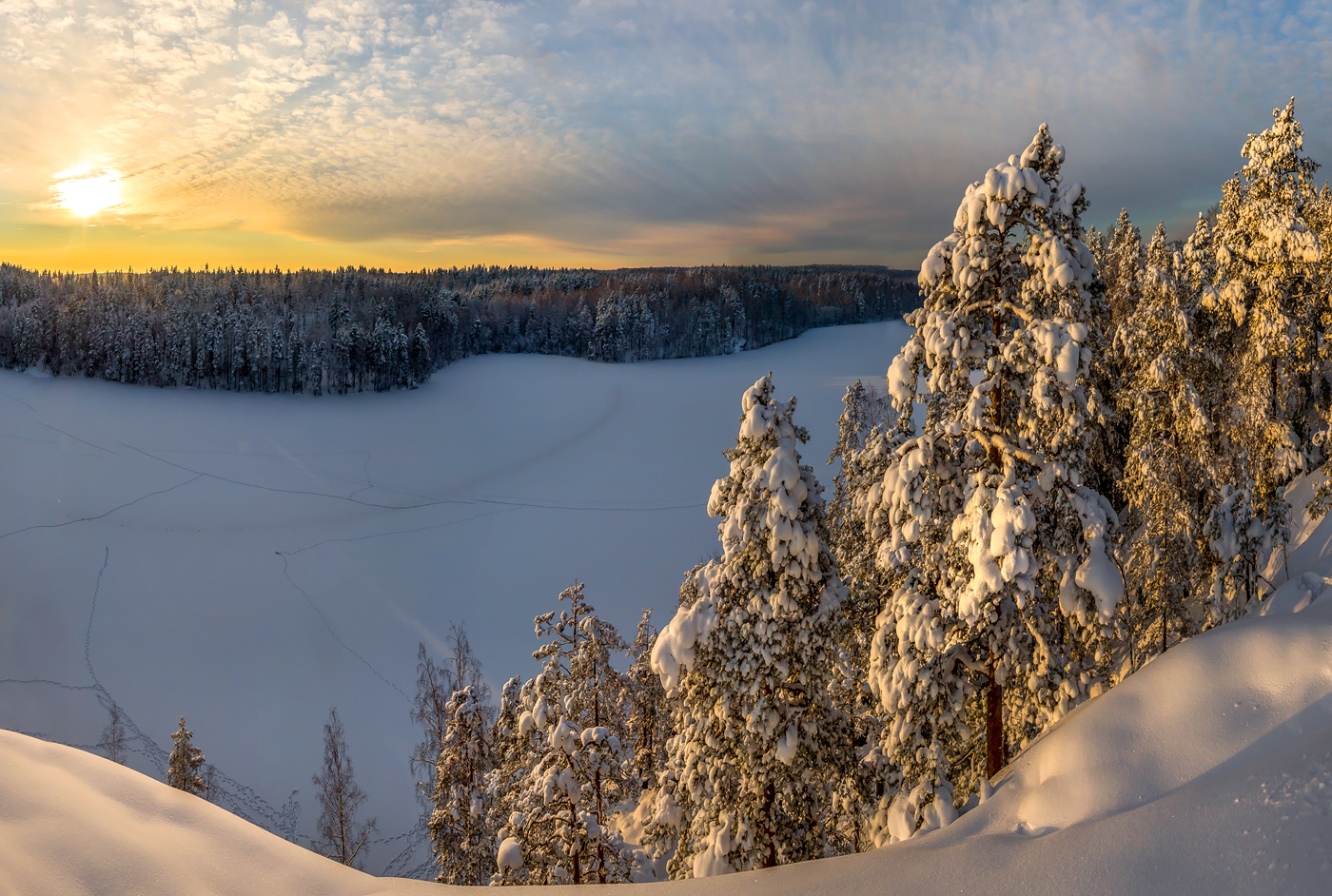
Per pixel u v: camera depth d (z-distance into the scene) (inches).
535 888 330.3
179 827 297.1
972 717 448.8
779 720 484.1
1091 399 400.5
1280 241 850.1
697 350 6707.7
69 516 2940.5
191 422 4156.0
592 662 660.7
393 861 1425.9
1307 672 294.7
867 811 485.1
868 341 7268.7
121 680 2009.1
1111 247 1405.0
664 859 828.6
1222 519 640.4
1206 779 276.4
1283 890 192.4
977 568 394.9
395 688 2006.6
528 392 5162.4
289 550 2815.0
